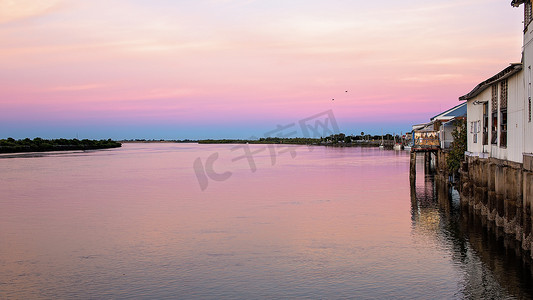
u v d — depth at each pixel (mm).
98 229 26016
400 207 31062
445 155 42688
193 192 40500
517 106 21516
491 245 20875
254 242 22656
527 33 20031
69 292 16719
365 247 21359
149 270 18859
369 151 121875
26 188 44688
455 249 20594
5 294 16609
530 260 18000
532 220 17406
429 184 43750
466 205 31109
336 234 23828
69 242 23312
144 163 81812
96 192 41375
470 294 15695
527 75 19859
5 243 23250
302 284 16953
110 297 16234
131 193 40500
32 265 19766
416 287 16391
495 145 26250
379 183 44938
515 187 20391
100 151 144125
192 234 24453
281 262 19469
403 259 19453
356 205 32188
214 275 18109
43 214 30641
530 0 19922
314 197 36281
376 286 16578
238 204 33531
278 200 35062
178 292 16531
